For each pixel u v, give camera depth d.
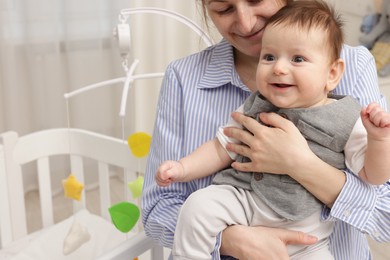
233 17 1.04
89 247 1.74
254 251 0.95
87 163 2.94
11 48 2.63
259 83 0.99
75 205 1.96
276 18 0.99
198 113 1.13
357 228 0.95
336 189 0.93
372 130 0.86
